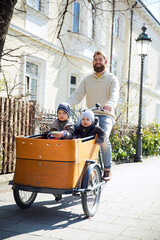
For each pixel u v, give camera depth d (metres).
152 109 22.56
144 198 5.13
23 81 10.45
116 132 10.09
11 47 10.05
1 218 3.80
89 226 3.59
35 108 6.68
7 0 4.79
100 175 4.27
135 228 3.57
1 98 5.82
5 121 5.91
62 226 3.56
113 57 16.66
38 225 3.57
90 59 13.68
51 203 4.61
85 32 13.09
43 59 11.73
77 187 3.67
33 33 11.05
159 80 23.86
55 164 3.61
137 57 19.09
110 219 3.89
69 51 12.88
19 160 3.79
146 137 12.51
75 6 12.45
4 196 4.98
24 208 4.20
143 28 11.19
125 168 9.12
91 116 4.19
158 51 23.53
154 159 12.50
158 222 3.82
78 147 3.66
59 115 4.22
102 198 5.04
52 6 11.91
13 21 10.12
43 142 3.62
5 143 5.91
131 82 18.25
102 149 4.71
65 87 13.05
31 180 3.69
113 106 4.55
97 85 4.98
